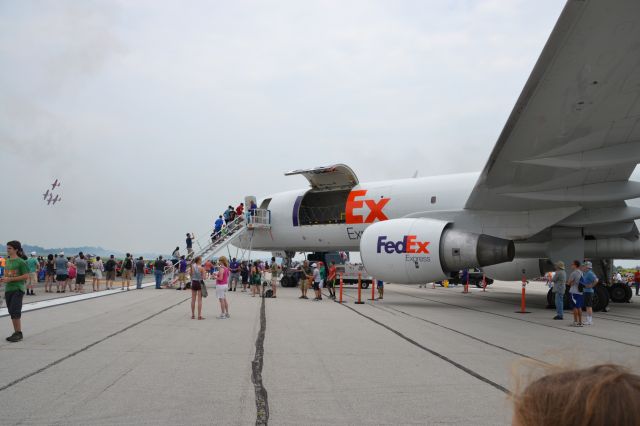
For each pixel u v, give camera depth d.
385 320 12.12
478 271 34.09
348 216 21.44
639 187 13.56
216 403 4.93
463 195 18.30
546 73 9.39
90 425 4.22
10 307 8.34
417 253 15.99
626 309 17.27
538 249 17.47
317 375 6.20
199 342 8.50
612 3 7.65
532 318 13.29
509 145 11.99
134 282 32.12
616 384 0.97
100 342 8.34
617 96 9.94
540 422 1.00
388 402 5.05
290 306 15.55
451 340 9.15
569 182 13.87
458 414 4.66
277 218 24.78
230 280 24.48
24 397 5.04
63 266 20.72
